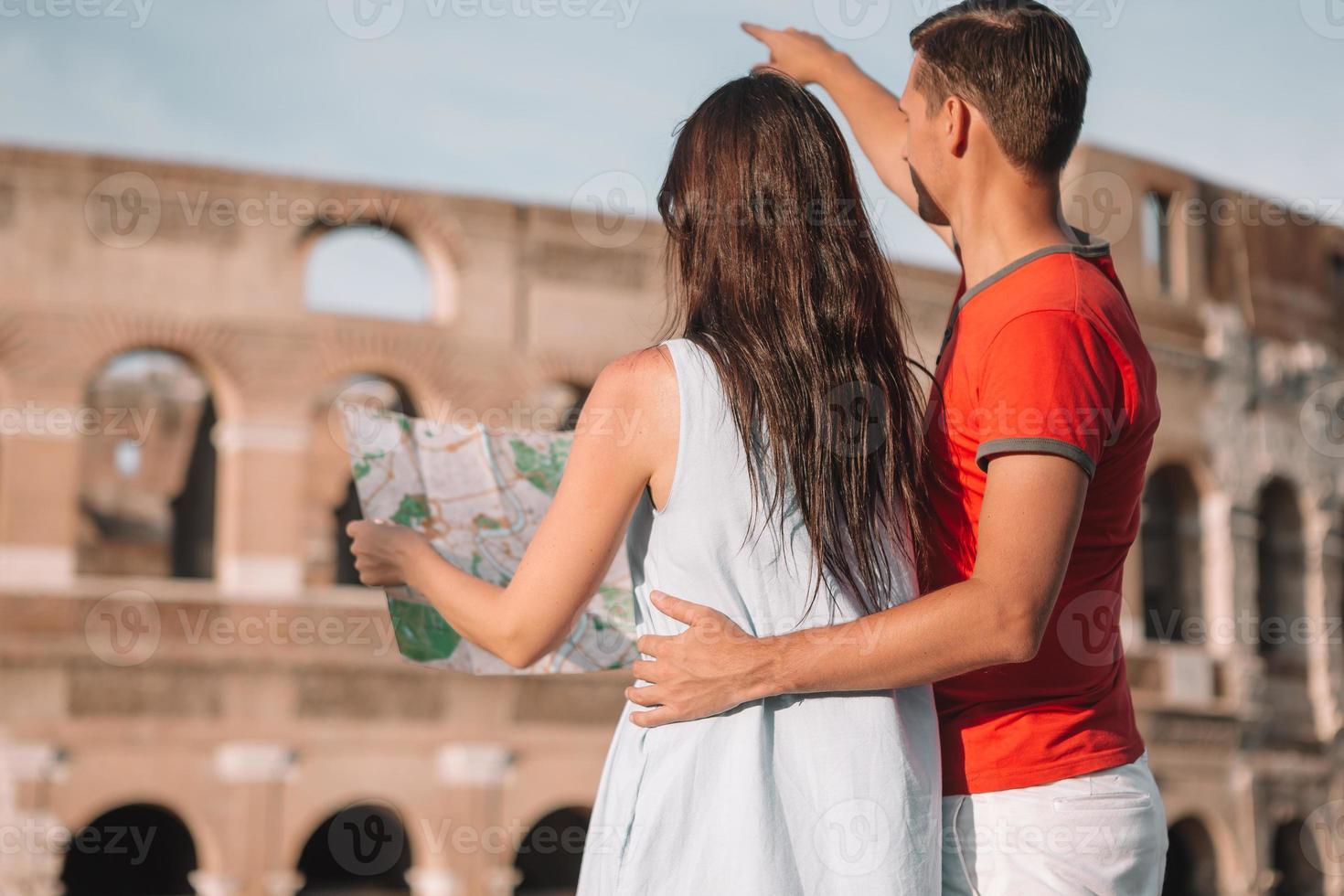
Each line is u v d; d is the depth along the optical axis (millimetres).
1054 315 2184
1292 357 25672
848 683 2070
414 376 19734
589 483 2180
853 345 2221
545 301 20500
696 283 2291
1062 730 2279
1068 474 2080
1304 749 24688
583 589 2199
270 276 19172
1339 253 27156
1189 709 22891
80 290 18297
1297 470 25375
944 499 2332
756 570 2139
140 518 28672
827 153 2273
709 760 2100
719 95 2344
